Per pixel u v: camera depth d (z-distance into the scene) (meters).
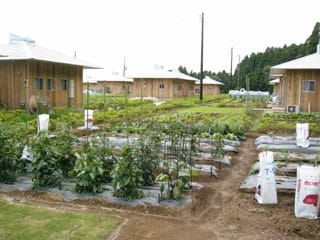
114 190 5.57
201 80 33.75
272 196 5.46
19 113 15.93
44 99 17.17
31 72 18.14
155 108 21.27
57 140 6.49
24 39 22.33
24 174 6.69
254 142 11.41
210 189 6.32
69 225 4.53
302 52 52.00
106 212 5.09
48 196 5.61
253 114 19.50
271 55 60.38
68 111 18.42
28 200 5.52
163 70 42.34
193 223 4.80
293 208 5.27
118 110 19.91
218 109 24.05
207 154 8.91
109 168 6.18
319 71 20.38
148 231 4.49
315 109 20.64
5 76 18.50
